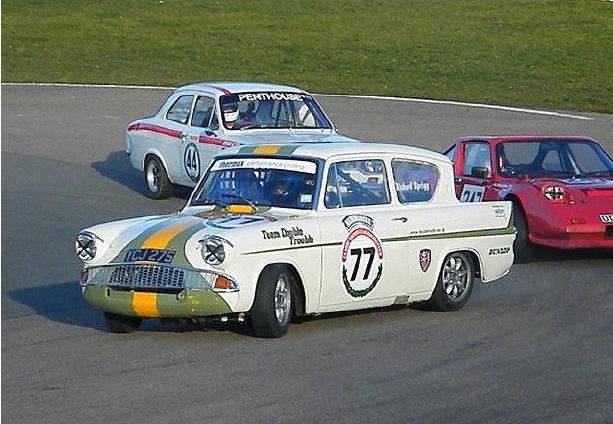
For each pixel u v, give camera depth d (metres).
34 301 33.72
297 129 49.31
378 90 94.50
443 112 82.19
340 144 31.44
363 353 26.52
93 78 99.94
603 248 42.94
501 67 105.69
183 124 51.62
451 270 31.98
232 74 103.44
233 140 47.56
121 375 24.34
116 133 73.69
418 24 127.94
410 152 31.86
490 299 33.94
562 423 20.83
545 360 25.89
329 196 29.61
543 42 117.31
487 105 86.25
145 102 86.62
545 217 39.75
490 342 27.84
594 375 24.50
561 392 23.06
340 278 29.09
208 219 28.70
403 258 30.50
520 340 28.08
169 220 28.92
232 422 20.70
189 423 20.61
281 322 28.02
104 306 27.70
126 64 108.19
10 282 36.75
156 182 53.75
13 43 116.69
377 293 30.00
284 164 30.48
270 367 25.05
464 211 32.22
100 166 63.22
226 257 26.64
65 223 47.62
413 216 30.94
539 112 83.06
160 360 25.73
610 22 127.00
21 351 26.81
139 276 27.27
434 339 28.14
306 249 28.33
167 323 30.03
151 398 22.39
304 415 21.22
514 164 42.75
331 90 94.50
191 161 50.44
